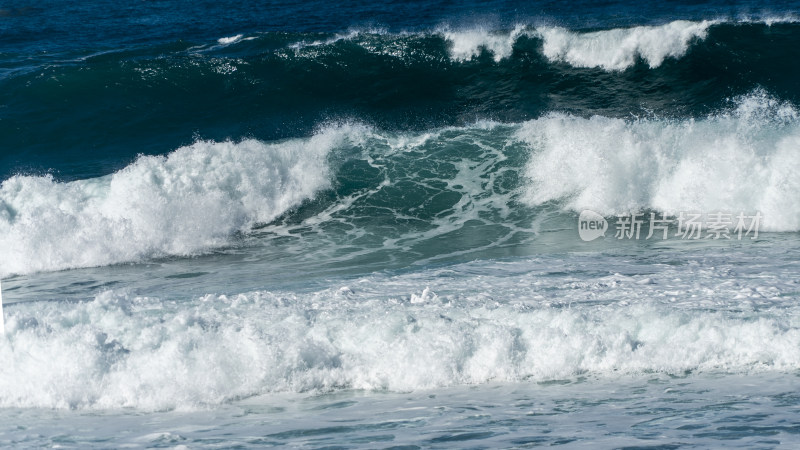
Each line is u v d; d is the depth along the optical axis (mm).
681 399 20938
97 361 23562
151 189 43688
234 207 44938
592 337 24109
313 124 58750
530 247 39344
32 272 39562
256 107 60875
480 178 47969
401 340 24250
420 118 58906
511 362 23719
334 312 26672
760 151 44250
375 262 37906
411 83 63062
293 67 63938
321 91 62375
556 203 45500
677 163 45094
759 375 22688
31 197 43531
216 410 22172
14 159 54219
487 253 38594
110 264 40469
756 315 25562
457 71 64625
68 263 40312
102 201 43750
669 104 60219
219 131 58062
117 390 23078
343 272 36344
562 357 23766
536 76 64000
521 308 26312
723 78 62906
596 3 95125
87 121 58344
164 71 62844
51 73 61656
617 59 64938
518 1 100062
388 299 28719
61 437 20000
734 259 35188
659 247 38312
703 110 59250
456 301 28344
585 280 31812
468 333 24328
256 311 27000
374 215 45188
